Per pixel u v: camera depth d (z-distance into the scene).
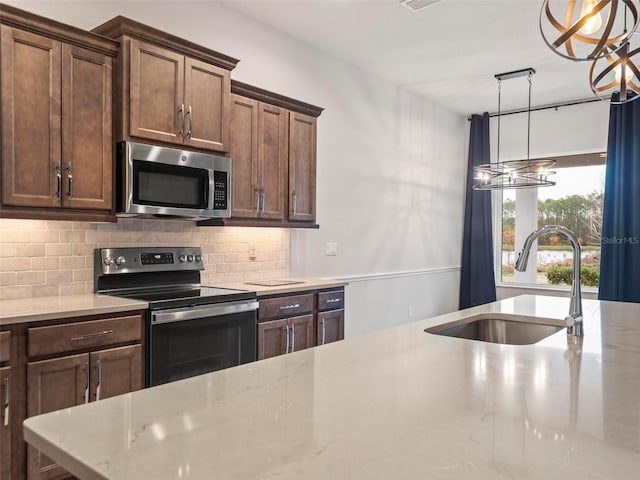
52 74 2.36
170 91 2.77
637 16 1.53
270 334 3.14
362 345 1.56
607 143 5.41
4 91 2.20
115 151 2.61
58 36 2.37
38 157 2.31
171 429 0.83
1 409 1.96
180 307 2.58
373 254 4.98
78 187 2.46
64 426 0.84
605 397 1.05
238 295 2.90
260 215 3.38
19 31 2.25
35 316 2.05
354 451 0.75
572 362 1.36
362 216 4.84
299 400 1.00
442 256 6.12
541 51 4.32
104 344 2.27
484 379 1.18
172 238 3.23
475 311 2.38
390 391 1.07
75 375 2.17
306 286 3.40
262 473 0.67
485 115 6.31
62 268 2.71
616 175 5.23
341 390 1.07
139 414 0.90
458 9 3.57
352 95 4.70
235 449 0.75
